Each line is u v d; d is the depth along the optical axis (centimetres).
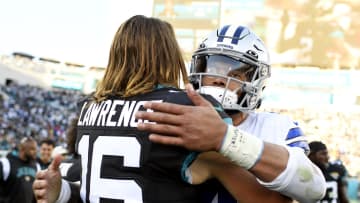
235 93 153
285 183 121
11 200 492
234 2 1666
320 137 1702
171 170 118
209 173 127
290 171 120
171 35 138
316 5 1655
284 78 1711
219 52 155
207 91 154
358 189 1034
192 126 113
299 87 1703
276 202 129
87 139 133
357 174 1636
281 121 150
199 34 1669
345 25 1636
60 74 2767
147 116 114
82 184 133
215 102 125
